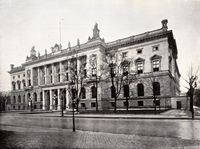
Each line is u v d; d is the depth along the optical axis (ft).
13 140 38.88
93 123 70.64
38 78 233.76
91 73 180.24
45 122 80.43
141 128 54.54
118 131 50.19
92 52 181.27
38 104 227.20
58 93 202.28
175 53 192.13
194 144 33.35
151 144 33.63
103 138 39.52
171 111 118.01
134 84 160.97
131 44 168.35
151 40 157.89
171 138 38.81
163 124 62.44
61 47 214.90
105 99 173.27
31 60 246.06
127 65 143.13
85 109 168.96
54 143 35.60
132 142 35.42
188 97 138.82
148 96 152.66
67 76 199.21
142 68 161.99
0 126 65.87
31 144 35.14
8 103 284.00
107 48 182.70
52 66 218.79
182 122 67.41
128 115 96.78
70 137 41.29
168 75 145.48
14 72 287.07
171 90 157.48
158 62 154.20
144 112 107.86
